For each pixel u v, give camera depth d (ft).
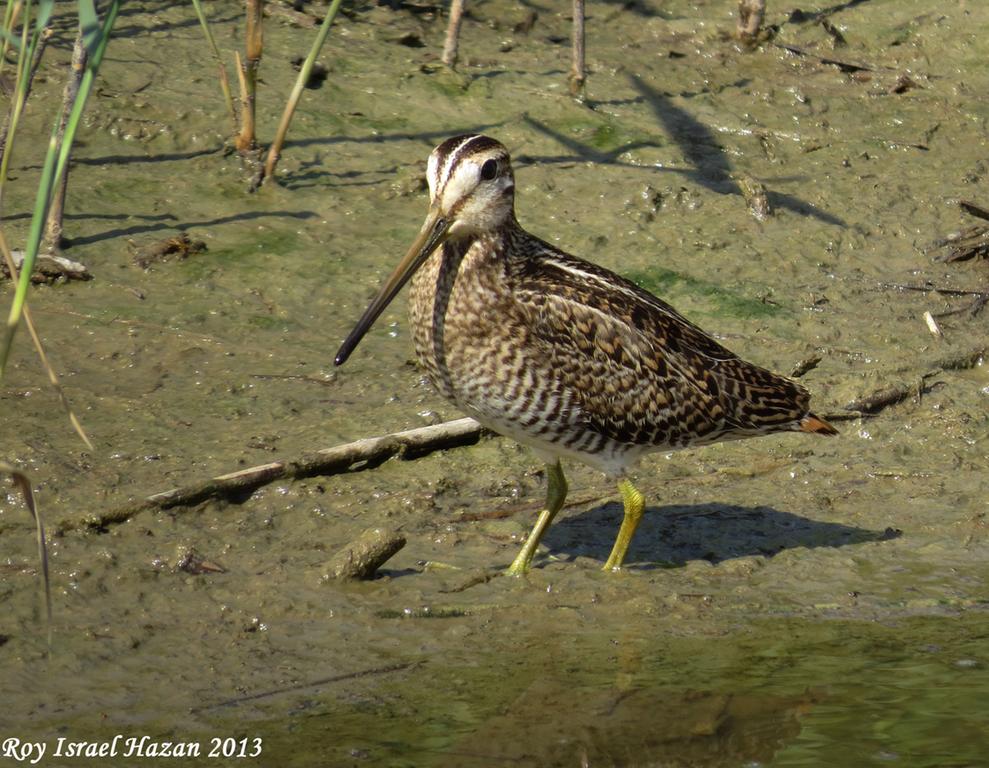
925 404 42.01
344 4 62.90
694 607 31.96
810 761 26.00
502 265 32.40
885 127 57.52
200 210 48.80
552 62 60.18
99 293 44.50
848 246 50.26
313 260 46.93
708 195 52.19
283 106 54.13
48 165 22.86
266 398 40.19
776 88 59.47
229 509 34.88
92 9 22.76
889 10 65.00
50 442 36.86
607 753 26.12
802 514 36.63
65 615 30.09
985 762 25.96
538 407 32.30
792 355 43.91
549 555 34.17
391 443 37.60
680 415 33.50
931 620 31.73
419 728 26.73
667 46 62.69
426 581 32.50
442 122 54.85
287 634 30.01
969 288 48.39
